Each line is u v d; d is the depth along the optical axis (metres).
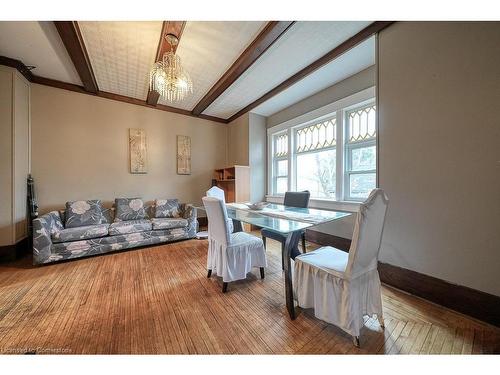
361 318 1.39
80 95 3.49
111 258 2.84
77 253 2.74
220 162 5.17
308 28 2.21
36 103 3.15
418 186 1.88
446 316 1.61
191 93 3.85
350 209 3.01
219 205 1.92
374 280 1.50
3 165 2.65
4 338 1.38
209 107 4.49
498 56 1.47
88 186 3.56
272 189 4.69
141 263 2.67
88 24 2.15
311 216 2.13
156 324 1.53
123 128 3.89
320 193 3.73
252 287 2.07
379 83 2.15
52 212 2.97
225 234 1.96
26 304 1.77
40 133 3.18
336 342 1.36
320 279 1.48
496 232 1.50
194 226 3.75
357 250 1.30
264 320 1.58
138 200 3.73
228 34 2.33
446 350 1.28
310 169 3.90
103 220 3.35
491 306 1.50
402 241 1.99
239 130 4.85
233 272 2.00
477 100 1.56
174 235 3.52
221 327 1.50
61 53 2.61
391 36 2.05
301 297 1.59
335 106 3.23
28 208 3.01
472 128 1.58
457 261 1.67
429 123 1.80
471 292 1.59
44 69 2.96
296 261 1.64
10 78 2.69
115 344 1.34
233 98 4.05
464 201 1.63
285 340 1.38
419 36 1.86
